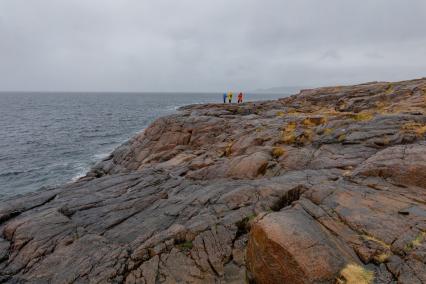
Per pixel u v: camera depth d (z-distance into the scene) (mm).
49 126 65938
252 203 11547
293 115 29281
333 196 10281
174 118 32750
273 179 13648
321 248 6926
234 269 8625
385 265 6953
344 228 8453
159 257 9102
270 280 7266
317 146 18062
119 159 30641
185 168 20188
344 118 21938
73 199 15648
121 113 98938
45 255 10625
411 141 14305
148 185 17219
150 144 30172
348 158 14805
